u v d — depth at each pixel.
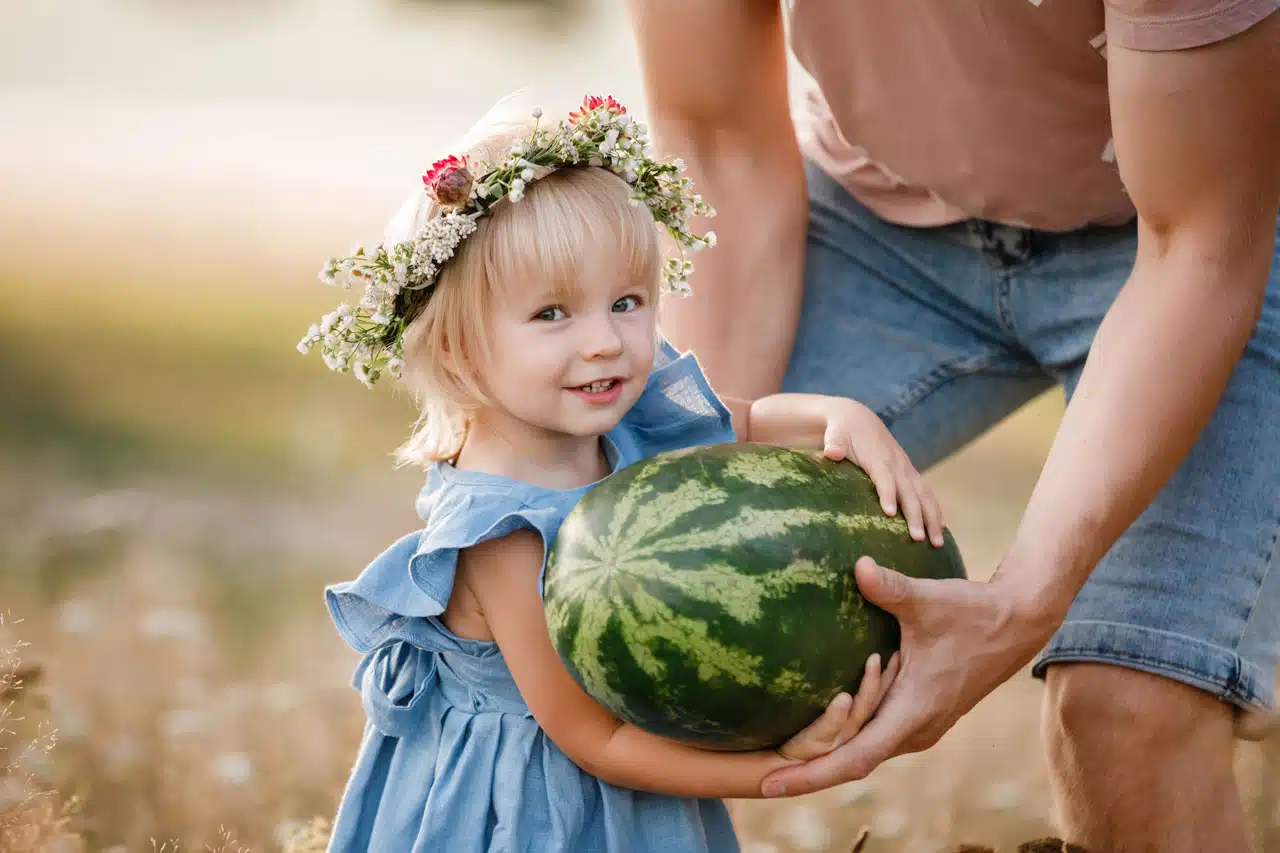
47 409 12.21
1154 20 3.40
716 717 3.30
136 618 7.40
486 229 3.71
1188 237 3.64
